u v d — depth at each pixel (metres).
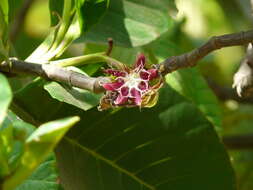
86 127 0.72
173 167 0.75
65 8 0.65
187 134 0.75
